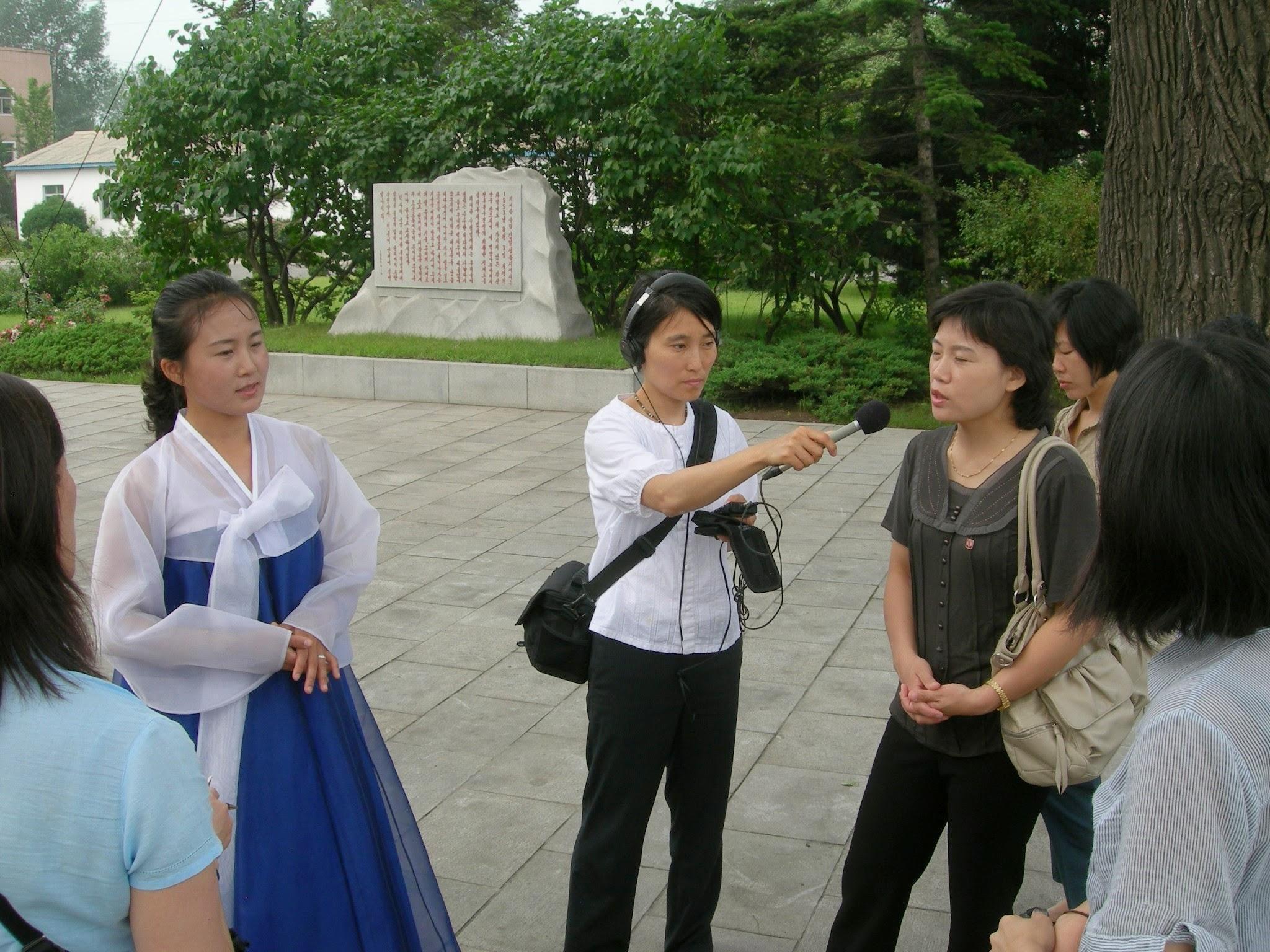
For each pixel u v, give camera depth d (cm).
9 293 2402
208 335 226
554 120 1195
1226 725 115
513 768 384
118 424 1023
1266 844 116
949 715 218
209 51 1305
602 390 1042
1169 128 491
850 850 243
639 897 312
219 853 132
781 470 255
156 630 215
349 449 897
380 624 520
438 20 1634
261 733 224
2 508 123
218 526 229
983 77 1191
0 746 122
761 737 402
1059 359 296
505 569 599
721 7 1209
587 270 1305
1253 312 474
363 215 1366
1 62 5372
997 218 1047
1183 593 122
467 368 1084
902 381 1005
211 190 1301
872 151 1167
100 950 127
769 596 550
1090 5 1200
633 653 248
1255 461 118
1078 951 136
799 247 1198
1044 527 214
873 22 1121
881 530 661
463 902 309
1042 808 256
